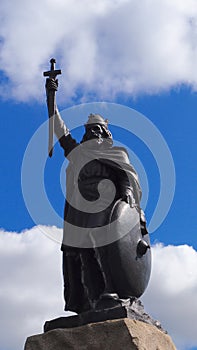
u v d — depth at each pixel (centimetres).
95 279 1445
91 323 1346
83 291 1466
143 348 1312
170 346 1409
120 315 1348
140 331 1329
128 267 1424
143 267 1459
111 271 1414
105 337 1323
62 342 1354
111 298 1379
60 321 1396
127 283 1419
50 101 1543
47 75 1559
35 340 1380
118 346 1308
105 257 1425
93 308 1409
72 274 1474
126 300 1402
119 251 1418
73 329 1355
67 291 1487
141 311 1415
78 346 1337
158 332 1384
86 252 1455
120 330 1316
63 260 1501
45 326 1411
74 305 1463
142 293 1460
